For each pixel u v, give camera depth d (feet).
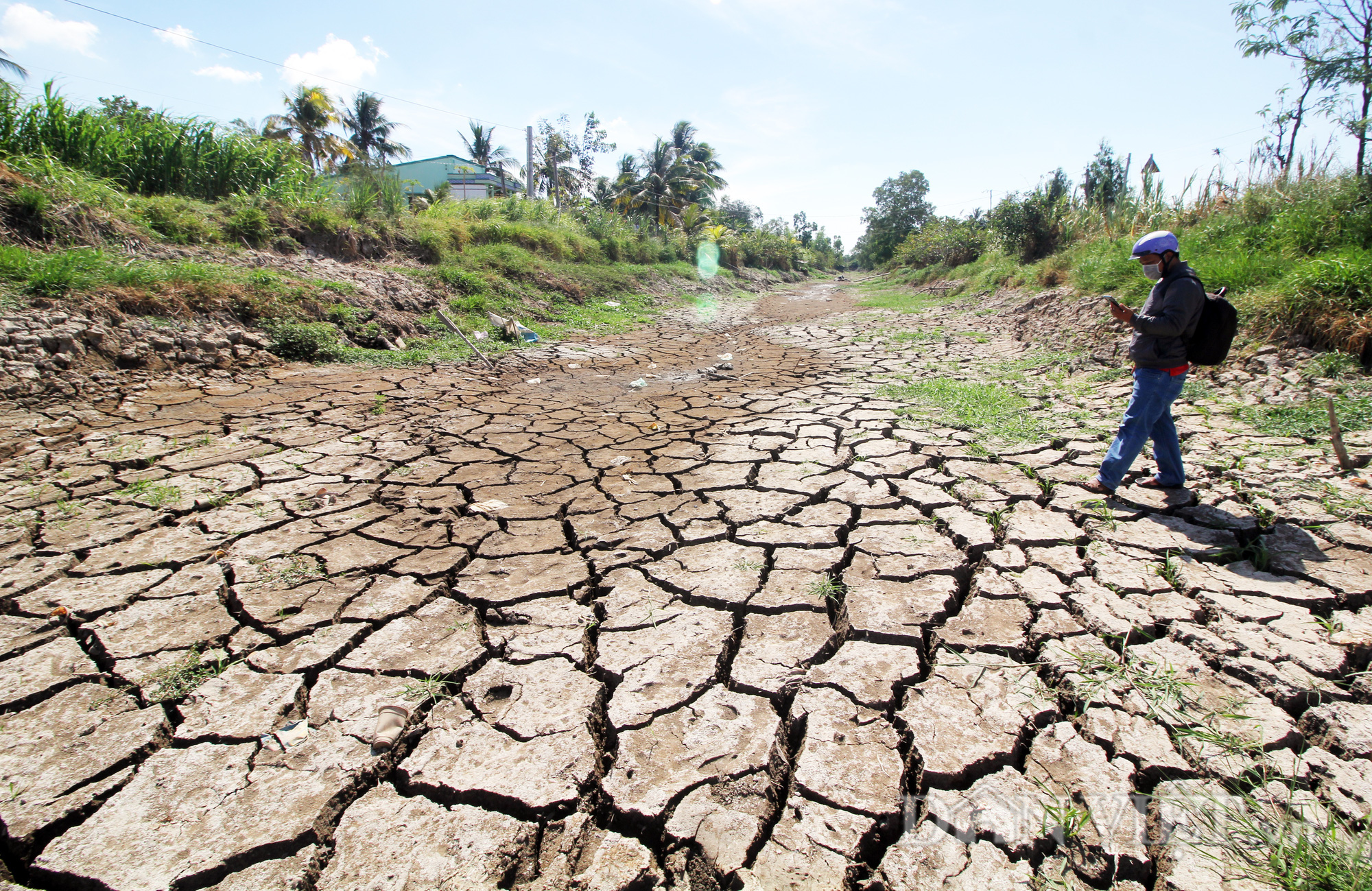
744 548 11.25
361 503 13.29
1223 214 33.99
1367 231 24.34
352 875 5.63
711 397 23.07
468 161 133.59
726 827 5.98
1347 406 15.97
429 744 7.05
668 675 8.07
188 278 25.94
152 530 11.87
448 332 33.04
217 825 6.08
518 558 11.09
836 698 7.63
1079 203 56.85
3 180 26.04
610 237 72.28
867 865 5.69
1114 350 24.86
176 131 37.04
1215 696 7.42
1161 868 5.57
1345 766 6.42
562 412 20.84
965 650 8.42
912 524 12.05
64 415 17.97
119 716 7.45
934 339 35.58
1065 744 6.85
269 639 8.80
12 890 5.67
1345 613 8.74
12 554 10.90
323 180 48.03
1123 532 11.32
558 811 6.26
